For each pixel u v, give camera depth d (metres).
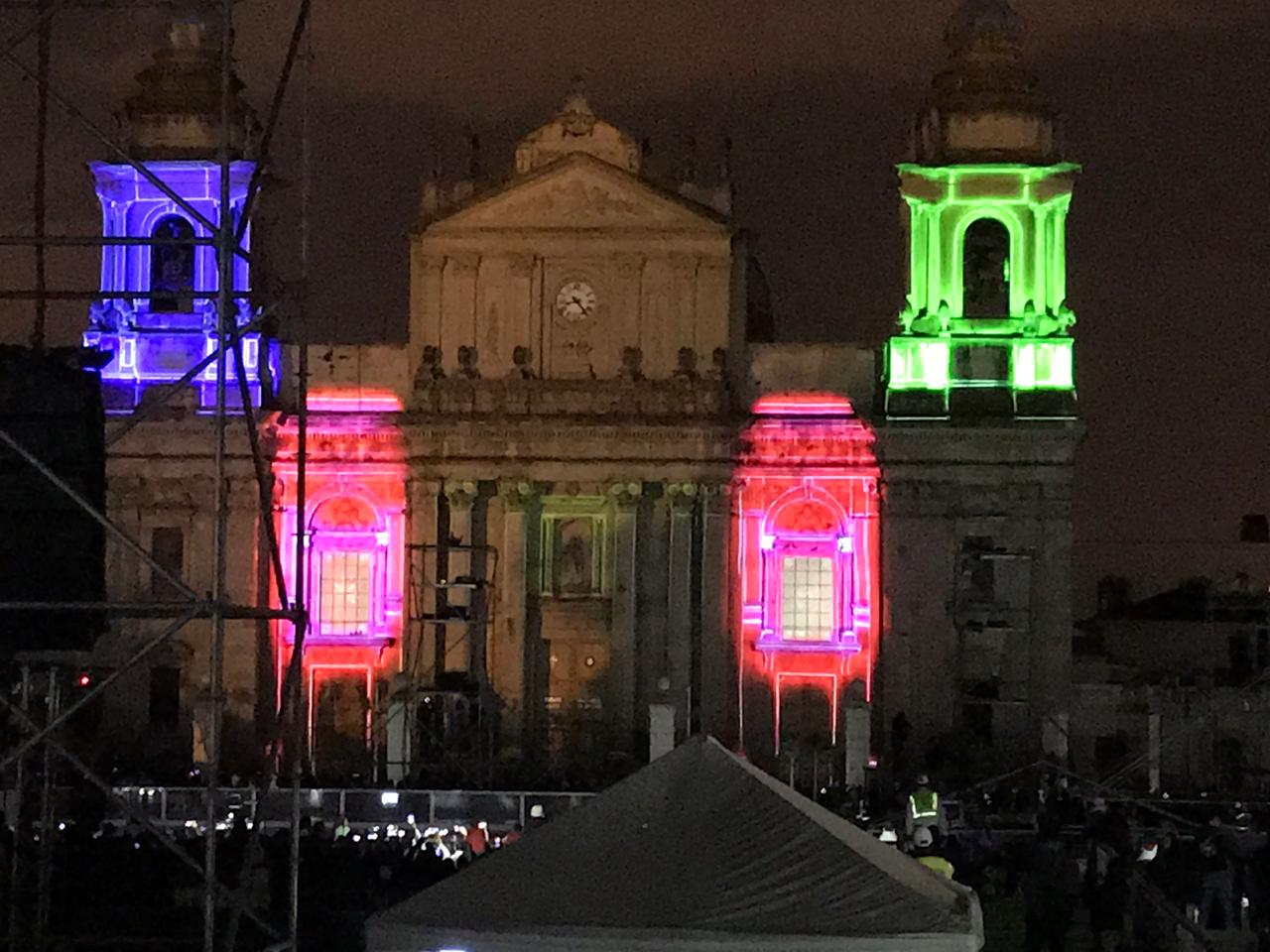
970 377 96.19
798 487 97.19
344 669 98.12
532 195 97.62
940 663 95.81
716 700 96.31
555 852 27.84
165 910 43.97
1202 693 98.50
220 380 29.41
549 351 97.69
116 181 96.62
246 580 96.56
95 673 68.69
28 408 31.77
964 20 97.75
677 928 26.16
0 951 34.69
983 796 79.00
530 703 97.31
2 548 31.64
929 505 96.25
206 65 97.44
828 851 27.25
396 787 74.81
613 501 97.31
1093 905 45.56
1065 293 97.75
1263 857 49.03
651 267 97.38
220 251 29.41
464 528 97.50
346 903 45.38
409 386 98.38
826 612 97.19
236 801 65.94
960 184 96.19
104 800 61.44
